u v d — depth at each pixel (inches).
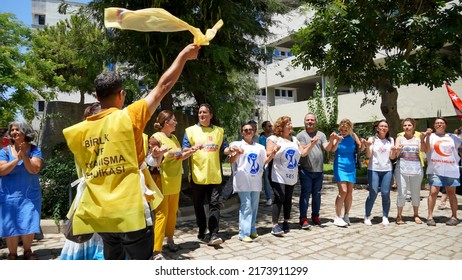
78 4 399.5
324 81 837.8
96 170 83.1
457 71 412.5
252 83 704.4
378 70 426.6
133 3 294.0
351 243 201.2
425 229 230.8
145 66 306.2
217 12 290.8
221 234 225.9
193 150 175.9
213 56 279.9
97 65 313.3
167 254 186.2
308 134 242.7
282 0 391.9
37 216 179.5
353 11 382.9
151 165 167.8
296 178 224.4
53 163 253.4
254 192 211.3
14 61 399.2
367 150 245.4
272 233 221.9
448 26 361.4
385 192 241.6
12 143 177.3
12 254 177.3
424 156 412.5
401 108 638.5
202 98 356.5
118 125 82.9
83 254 136.9
